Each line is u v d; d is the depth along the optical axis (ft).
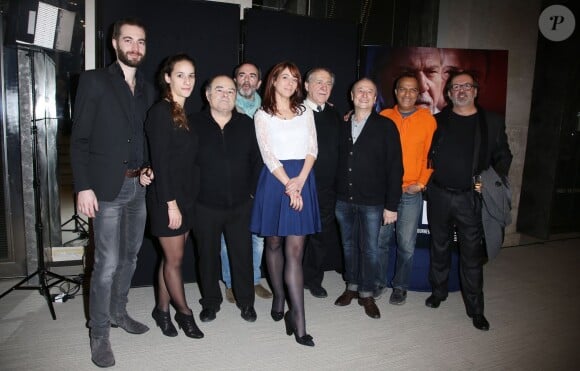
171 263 7.68
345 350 7.84
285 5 13.10
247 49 10.32
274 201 7.72
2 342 7.74
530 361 7.69
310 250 10.06
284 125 7.63
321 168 9.05
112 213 6.98
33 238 10.54
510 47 13.94
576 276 12.18
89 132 6.70
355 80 11.47
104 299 7.06
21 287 9.03
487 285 11.36
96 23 9.27
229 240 8.46
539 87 15.60
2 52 10.11
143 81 7.43
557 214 16.34
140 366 7.14
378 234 9.16
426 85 11.62
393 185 8.77
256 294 10.11
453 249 10.44
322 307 9.62
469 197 8.82
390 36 14.23
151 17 9.42
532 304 10.20
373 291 9.36
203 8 9.82
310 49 10.87
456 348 8.05
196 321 8.73
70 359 7.28
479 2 13.46
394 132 8.71
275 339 8.14
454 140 8.90
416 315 9.37
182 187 7.41
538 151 15.75
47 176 10.84
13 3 8.44
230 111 7.97
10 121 10.38
